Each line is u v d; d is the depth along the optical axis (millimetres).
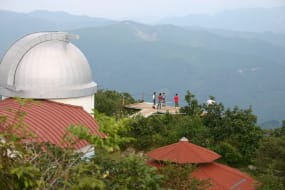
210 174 18812
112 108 35312
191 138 27875
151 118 30156
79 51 23812
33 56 21938
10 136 7355
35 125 17125
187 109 32844
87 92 22688
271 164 20422
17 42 23391
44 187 6617
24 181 6250
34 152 7969
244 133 27719
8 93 21688
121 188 8109
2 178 6289
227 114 29469
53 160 8086
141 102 42625
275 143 21500
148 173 8664
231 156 26234
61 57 22234
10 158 6586
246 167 26156
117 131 8477
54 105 20578
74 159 7961
